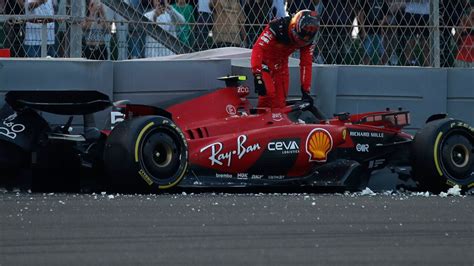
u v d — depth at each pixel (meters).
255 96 33.97
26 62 31.66
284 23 31.48
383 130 32.88
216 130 29.67
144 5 35.06
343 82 34.81
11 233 16.48
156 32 35.12
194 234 16.61
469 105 35.88
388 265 13.38
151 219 18.83
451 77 35.75
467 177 31.88
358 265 13.37
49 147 28.61
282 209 21.22
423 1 37.03
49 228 17.22
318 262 13.61
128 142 26.59
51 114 31.58
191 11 35.56
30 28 33.75
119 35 34.62
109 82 32.50
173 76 33.00
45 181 29.91
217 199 24.27
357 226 18.06
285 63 32.12
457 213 21.00
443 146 31.52
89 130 29.14
